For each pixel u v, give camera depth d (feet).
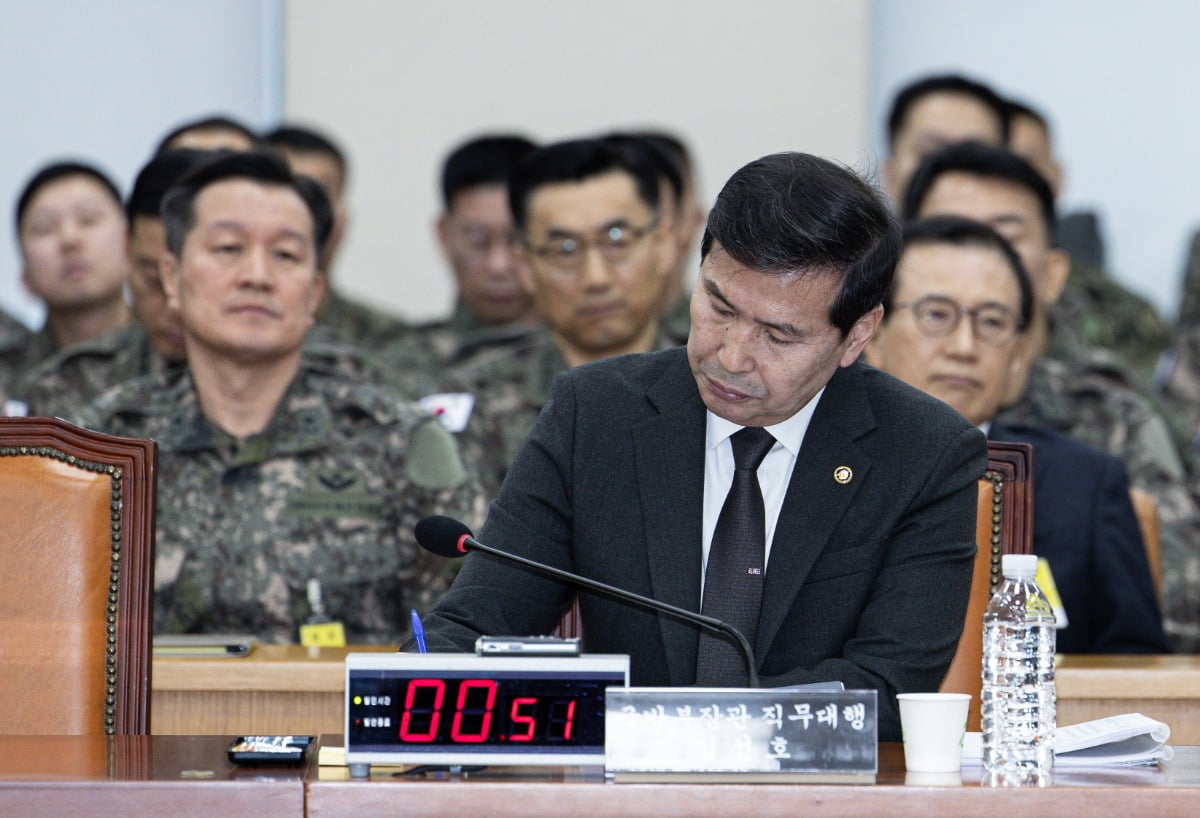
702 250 22.68
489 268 58.65
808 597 23.97
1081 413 46.39
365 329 61.41
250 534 37.93
